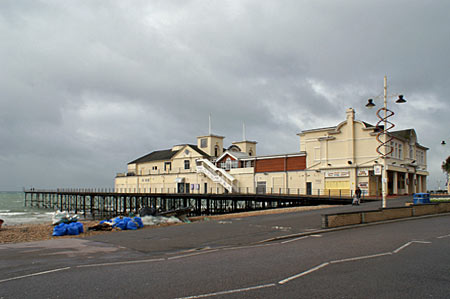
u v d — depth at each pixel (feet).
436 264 27.78
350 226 51.47
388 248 34.60
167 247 38.86
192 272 25.81
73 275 25.50
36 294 20.94
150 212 77.46
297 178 157.89
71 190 236.63
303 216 68.03
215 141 225.76
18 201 364.17
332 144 147.33
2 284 23.38
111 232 55.21
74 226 55.01
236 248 37.35
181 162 224.74
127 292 20.98
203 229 53.06
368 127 136.87
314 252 33.06
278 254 32.50
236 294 20.31
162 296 20.10
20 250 37.09
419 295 20.12
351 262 28.55
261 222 60.49
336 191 143.13
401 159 146.00
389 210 59.98
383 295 20.10
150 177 236.02
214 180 191.01
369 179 134.82
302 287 21.61
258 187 174.09
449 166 187.93
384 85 74.08
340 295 20.06
